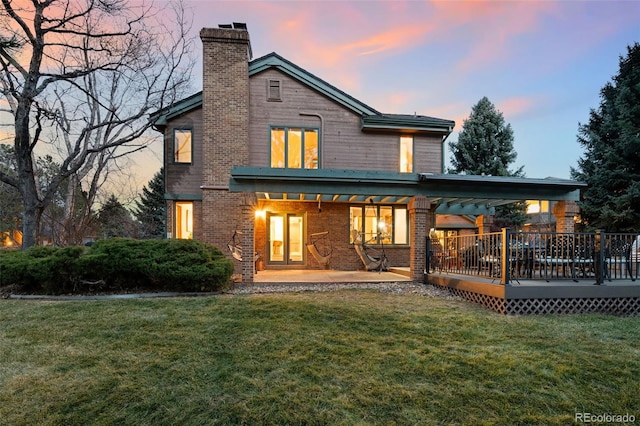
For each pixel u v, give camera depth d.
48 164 15.73
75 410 2.85
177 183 11.52
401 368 3.62
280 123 11.99
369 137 12.52
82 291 7.53
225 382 3.31
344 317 5.50
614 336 4.70
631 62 17.91
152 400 2.99
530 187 9.32
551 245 6.74
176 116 11.66
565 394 3.13
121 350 4.11
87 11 10.70
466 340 4.50
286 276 10.11
